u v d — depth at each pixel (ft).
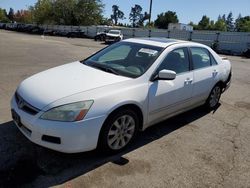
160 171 12.17
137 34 136.36
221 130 17.15
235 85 30.58
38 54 47.24
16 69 31.22
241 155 14.16
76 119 11.30
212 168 12.78
